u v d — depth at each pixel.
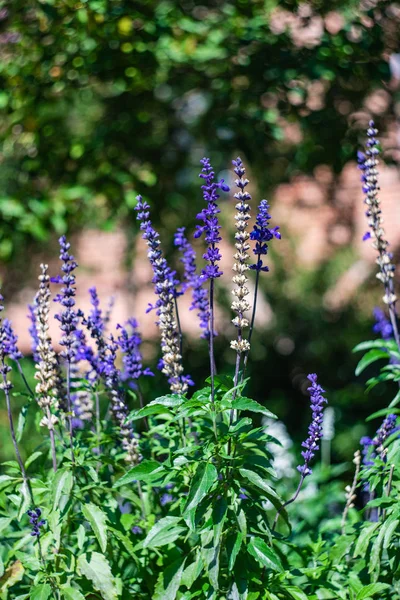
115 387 4.09
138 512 4.41
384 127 8.34
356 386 11.84
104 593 3.65
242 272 3.52
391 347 4.52
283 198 12.39
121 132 8.88
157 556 4.11
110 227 8.80
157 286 3.80
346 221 12.05
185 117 9.62
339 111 8.24
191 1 8.36
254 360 12.89
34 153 8.77
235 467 3.53
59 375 4.21
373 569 3.83
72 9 7.39
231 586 3.64
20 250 10.02
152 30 7.67
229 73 8.19
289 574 3.80
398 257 12.16
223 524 3.53
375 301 12.26
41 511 3.80
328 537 4.91
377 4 7.63
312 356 12.82
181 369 3.86
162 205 9.94
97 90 9.02
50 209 8.38
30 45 7.97
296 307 12.63
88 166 8.68
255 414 8.37
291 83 7.91
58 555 3.69
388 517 3.76
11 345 4.01
